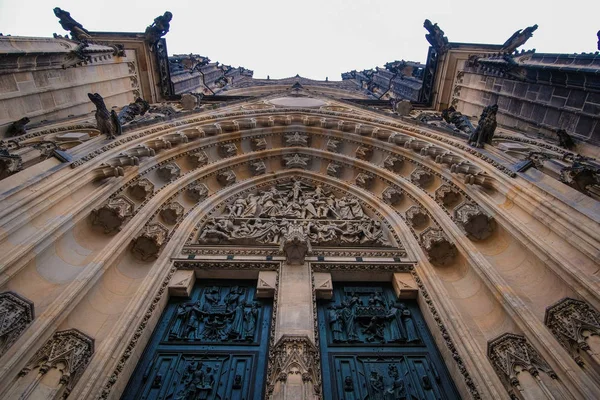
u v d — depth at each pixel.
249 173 15.68
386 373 7.82
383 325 9.02
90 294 7.94
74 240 8.71
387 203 13.19
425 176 12.88
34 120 12.72
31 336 6.11
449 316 8.22
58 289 7.42
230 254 10.53
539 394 6.03
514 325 7.46
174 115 15.25
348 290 10.05
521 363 6.54
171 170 12.70
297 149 16.83
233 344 8.32
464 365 7.31
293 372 6.54
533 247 7.89
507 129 15.54
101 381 6.42
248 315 9.01
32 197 7.47
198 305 9.27
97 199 9.28
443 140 13.55
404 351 8.35
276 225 12.15
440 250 10.21
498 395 6.45
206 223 12.16
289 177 15.85
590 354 5.85
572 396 5.85
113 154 10.77
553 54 13.77
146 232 9.98
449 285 9.34
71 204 8.59
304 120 17.56
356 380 7.62
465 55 20.66
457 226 10.18
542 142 13.20
